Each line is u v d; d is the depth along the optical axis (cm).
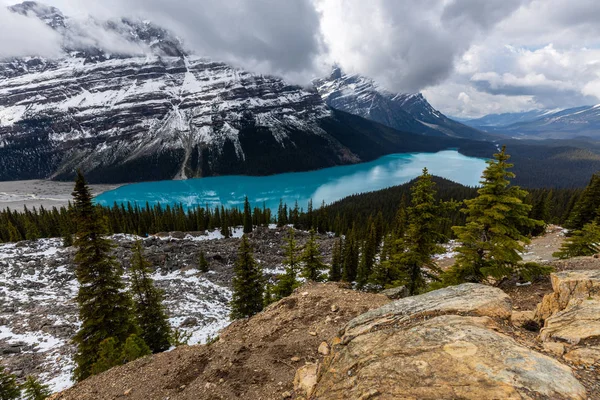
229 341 1265
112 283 2072
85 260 2036
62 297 3784
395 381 521
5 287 3856
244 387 911
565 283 818
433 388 482
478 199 1503
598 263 1447
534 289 1372
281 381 891
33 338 2802
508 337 604
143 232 8281
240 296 2862
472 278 1580
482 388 459
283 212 9919
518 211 1441
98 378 1147
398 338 664
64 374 2273
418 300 869
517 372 482
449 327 652
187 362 1134
